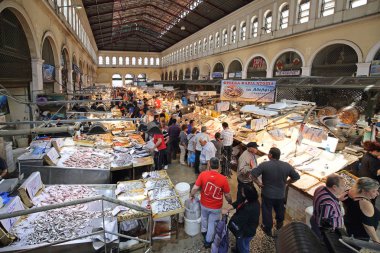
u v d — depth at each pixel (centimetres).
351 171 612
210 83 1934
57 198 449
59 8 1314
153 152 738
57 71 1310
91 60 3725
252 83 824
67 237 348
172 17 3306
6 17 725
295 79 1399
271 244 433
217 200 407
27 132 332
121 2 2688
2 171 506
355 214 305
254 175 443
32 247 321
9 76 748
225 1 2238
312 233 122
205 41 3148
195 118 1190
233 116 1083
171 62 4753
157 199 453
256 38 2080
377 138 677
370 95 979
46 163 557
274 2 1848
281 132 716
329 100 1193
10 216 221
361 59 1277
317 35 1521
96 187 505
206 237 421
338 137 675
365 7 1216
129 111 1338
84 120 455
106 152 693
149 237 397
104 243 323
